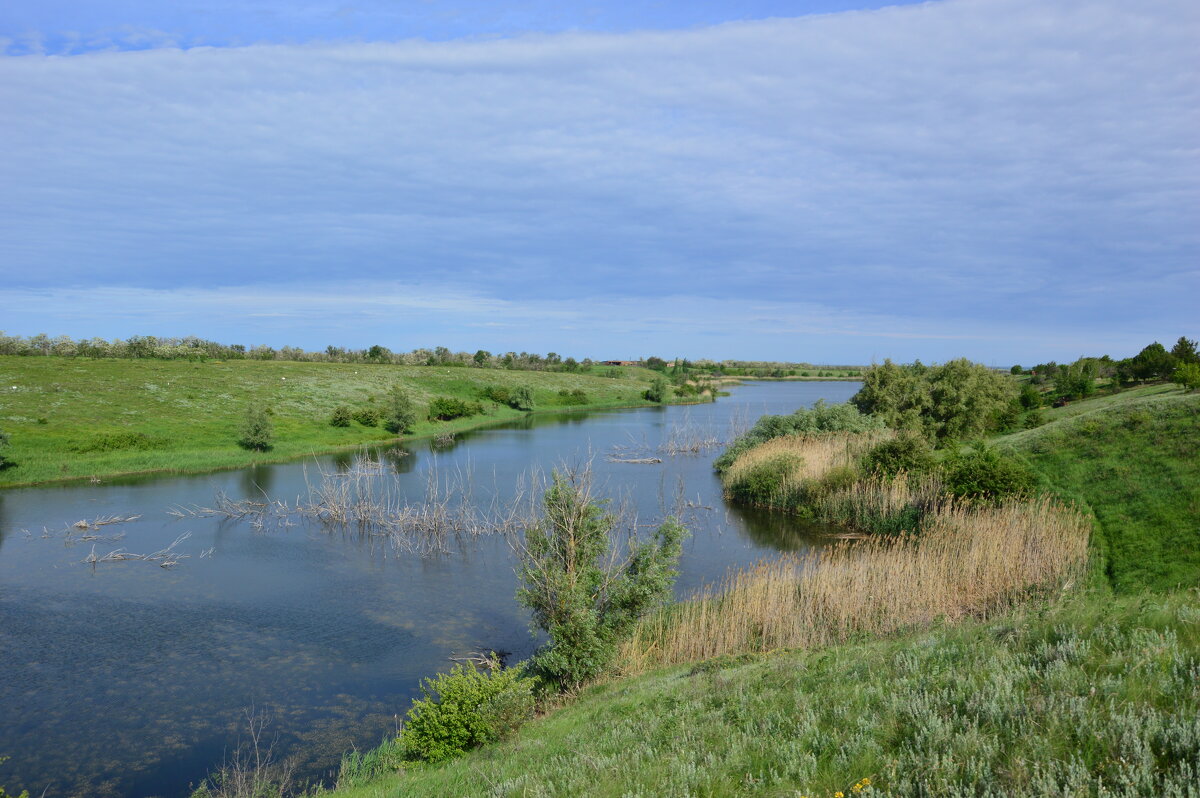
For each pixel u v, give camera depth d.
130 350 98.69
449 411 85.12
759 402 125.62
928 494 29.69
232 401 71.25
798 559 27.03
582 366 181.62
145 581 25.77
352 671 18.31
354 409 76.31
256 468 51.31
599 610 16.88
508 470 51.00
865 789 5.79
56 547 30.30
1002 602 17.53
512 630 21.19
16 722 15.62
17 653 19.33
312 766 13.77
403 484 45.66
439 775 10.89
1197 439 28.22
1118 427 32.31
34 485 43.38
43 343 101.12
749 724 8.23
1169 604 8.97
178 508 38.09
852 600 17.91
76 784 13.30
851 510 33.34
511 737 12.44
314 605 23.36
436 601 23.78
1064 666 7.23
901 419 52.53
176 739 14.90
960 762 5.91
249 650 19.62
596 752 9.17
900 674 8.99
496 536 32.72
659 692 12.60
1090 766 5.42
